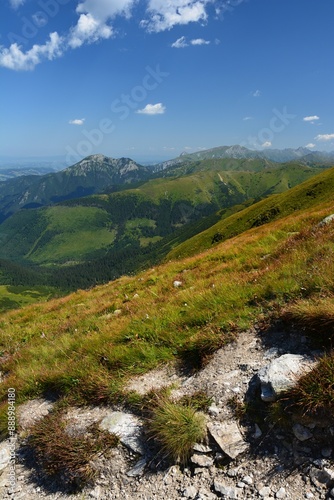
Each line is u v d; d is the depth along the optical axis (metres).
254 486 4.57
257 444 5.07
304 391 4.96
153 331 8.82
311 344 6.23
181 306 10.24
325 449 4.62
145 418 5.97
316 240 11.27
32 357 10.87
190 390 6.39
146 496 4.95
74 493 5.37
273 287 8.35
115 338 9.27
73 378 7.78
